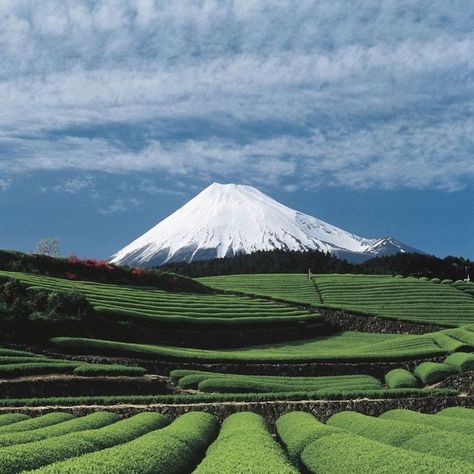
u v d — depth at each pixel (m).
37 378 50.25
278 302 97.81
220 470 21.67
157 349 61.88
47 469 20.42
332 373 64.38
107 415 40.91
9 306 62.03
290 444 32.28
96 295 74.81
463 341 73.75
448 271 157.00
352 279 124.06
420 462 22.56
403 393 51.00
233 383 53.72
